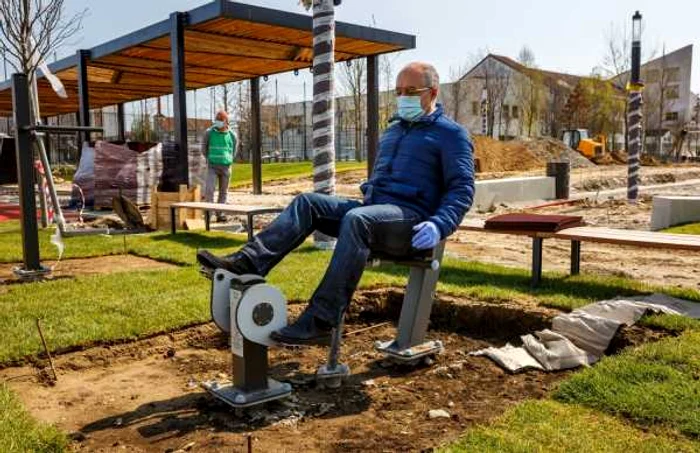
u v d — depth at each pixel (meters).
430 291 3.93
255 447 2.76
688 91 71.56
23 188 6.24
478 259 7.92
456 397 3.38
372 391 3.52
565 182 18.20
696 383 3.10
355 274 3.02
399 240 3.29
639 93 15.11
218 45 13.45
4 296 5.30
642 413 2.81
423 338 4.02
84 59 15.06
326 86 7.94
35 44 11.05
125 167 13.91
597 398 2.99
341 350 4.39
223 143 11.63
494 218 6.10
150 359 4.10
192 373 3.84
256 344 3.13
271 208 8.60
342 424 3.03
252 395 3.11
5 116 29.38
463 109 58.50
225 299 3.09
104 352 4.08
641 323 4.26
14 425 2.80
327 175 8.05
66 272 6.83
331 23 7.89
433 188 3.46
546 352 3.92
